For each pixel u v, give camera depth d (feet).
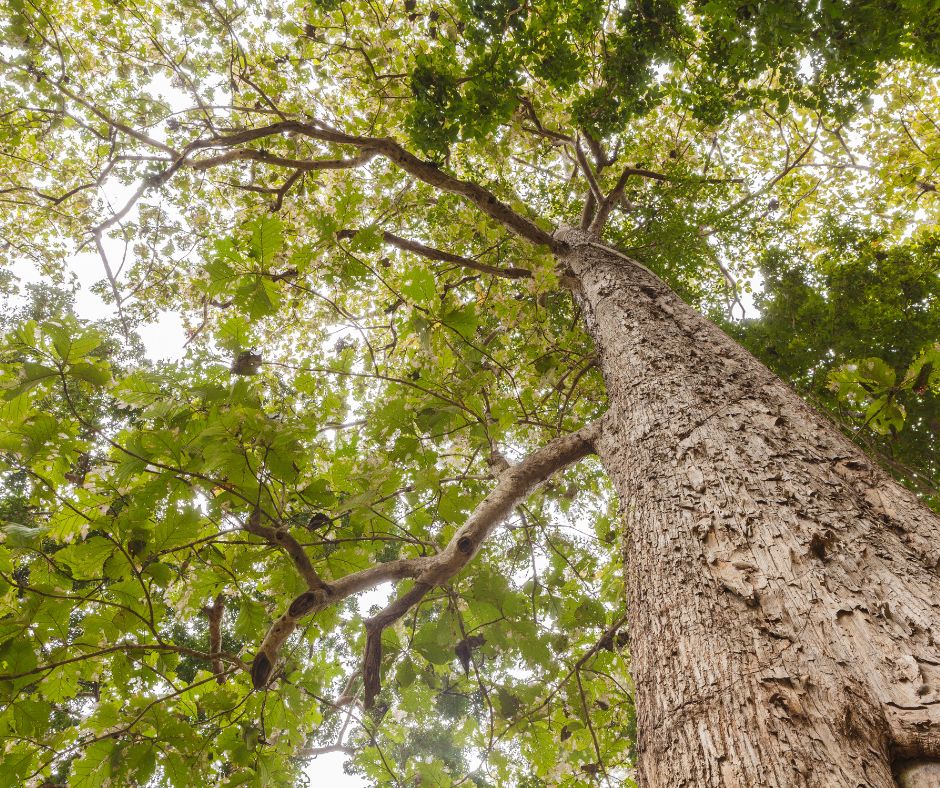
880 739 2.73
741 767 2.89
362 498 6.85
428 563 6.27
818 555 3.89
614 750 9.68
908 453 11.88
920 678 2.87
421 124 11.27
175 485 6.25
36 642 5.84
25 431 5.77
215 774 7.38
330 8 12.56
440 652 7.74
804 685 3.10
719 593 3.95
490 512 6.83
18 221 18.37
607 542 10.25
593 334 9.72
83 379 5.84
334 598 5.78
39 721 5.91
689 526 4.68
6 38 12.19
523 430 14.99
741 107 11.80
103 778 6.21
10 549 5.81
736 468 5.05
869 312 12.68
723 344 7.55
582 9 10.49
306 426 6.81
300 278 7.93
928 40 9.29
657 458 5.77
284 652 7.91
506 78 10.96
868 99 10.36
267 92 15.72
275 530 5.85
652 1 11.12
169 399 6.12
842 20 9.16
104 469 6.34
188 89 14.43
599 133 12.64
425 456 8.16
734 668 3.39
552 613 9.43
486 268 12.82
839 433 5.49
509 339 13.25
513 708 8.93
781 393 6.18
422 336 8.20
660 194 16.99
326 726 17.75
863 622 3.30
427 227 19.06
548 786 9.43
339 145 15.64
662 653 3.92
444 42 11.12
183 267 16.56
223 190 18.02
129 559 5.74
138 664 7.09
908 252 13.62
